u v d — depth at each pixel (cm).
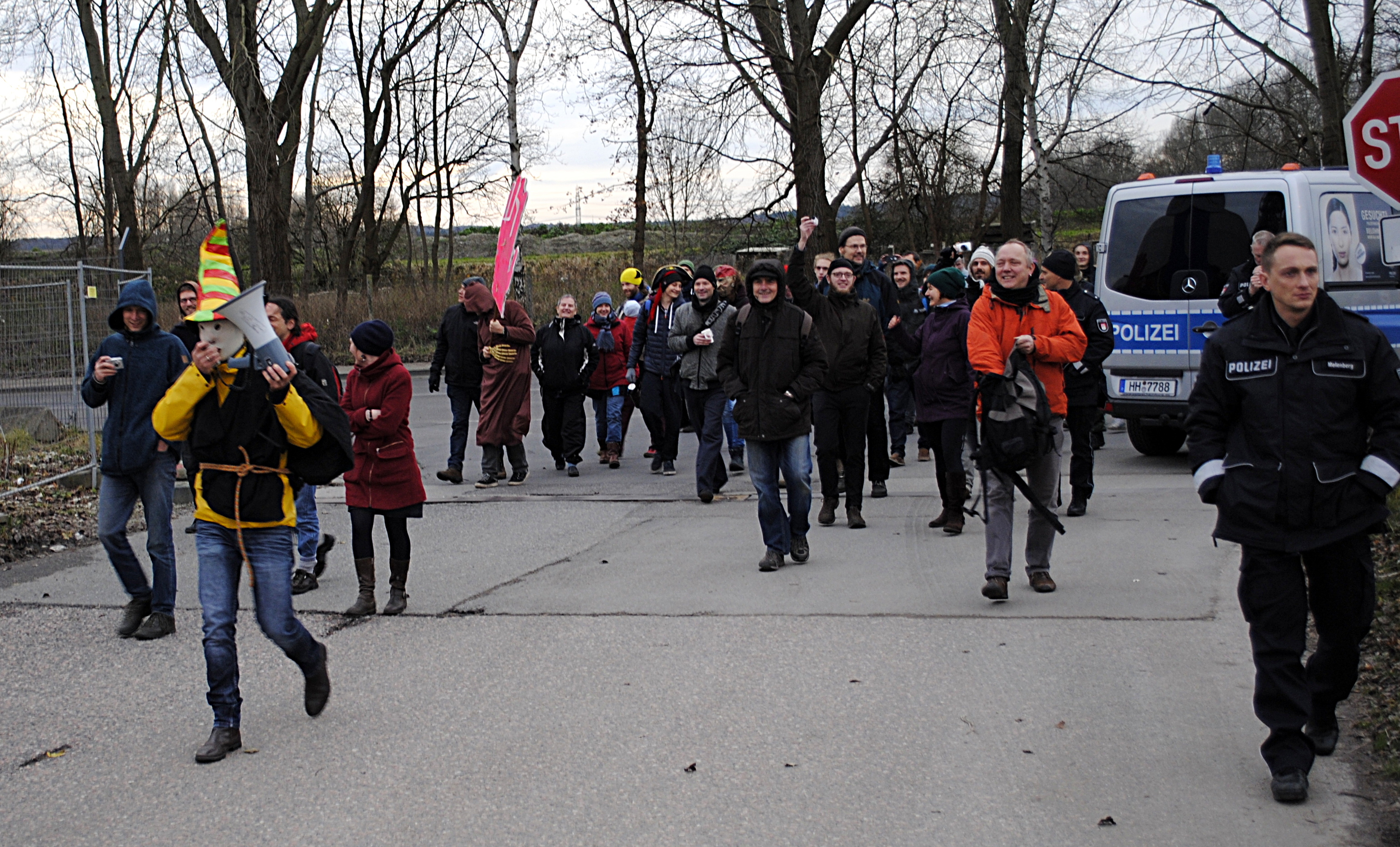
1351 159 481
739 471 1162
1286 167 1068
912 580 696
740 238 2816
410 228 4450
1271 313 402
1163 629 579
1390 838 362
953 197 3347
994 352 618
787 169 2328
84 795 432
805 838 376
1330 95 1151
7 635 649
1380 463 385
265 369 455
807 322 729
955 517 823
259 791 429
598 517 958
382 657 586
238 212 3675
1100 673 520
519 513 984
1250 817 381
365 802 415
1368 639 522
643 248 3278
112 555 638
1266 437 396
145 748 477
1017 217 2488
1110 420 1512
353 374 671
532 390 2125
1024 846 367
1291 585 397
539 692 523
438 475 1153
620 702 506
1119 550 746
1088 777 415
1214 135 2192
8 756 474
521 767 440
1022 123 2394
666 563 774
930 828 381
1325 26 1140
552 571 764
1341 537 389
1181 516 850
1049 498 648
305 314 2664
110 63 2770
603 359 1245
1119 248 1132
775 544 738
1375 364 392
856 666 540
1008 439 608
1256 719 464
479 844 379
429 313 2833
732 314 745
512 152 2475
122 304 627
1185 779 412
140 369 633
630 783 422
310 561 735
